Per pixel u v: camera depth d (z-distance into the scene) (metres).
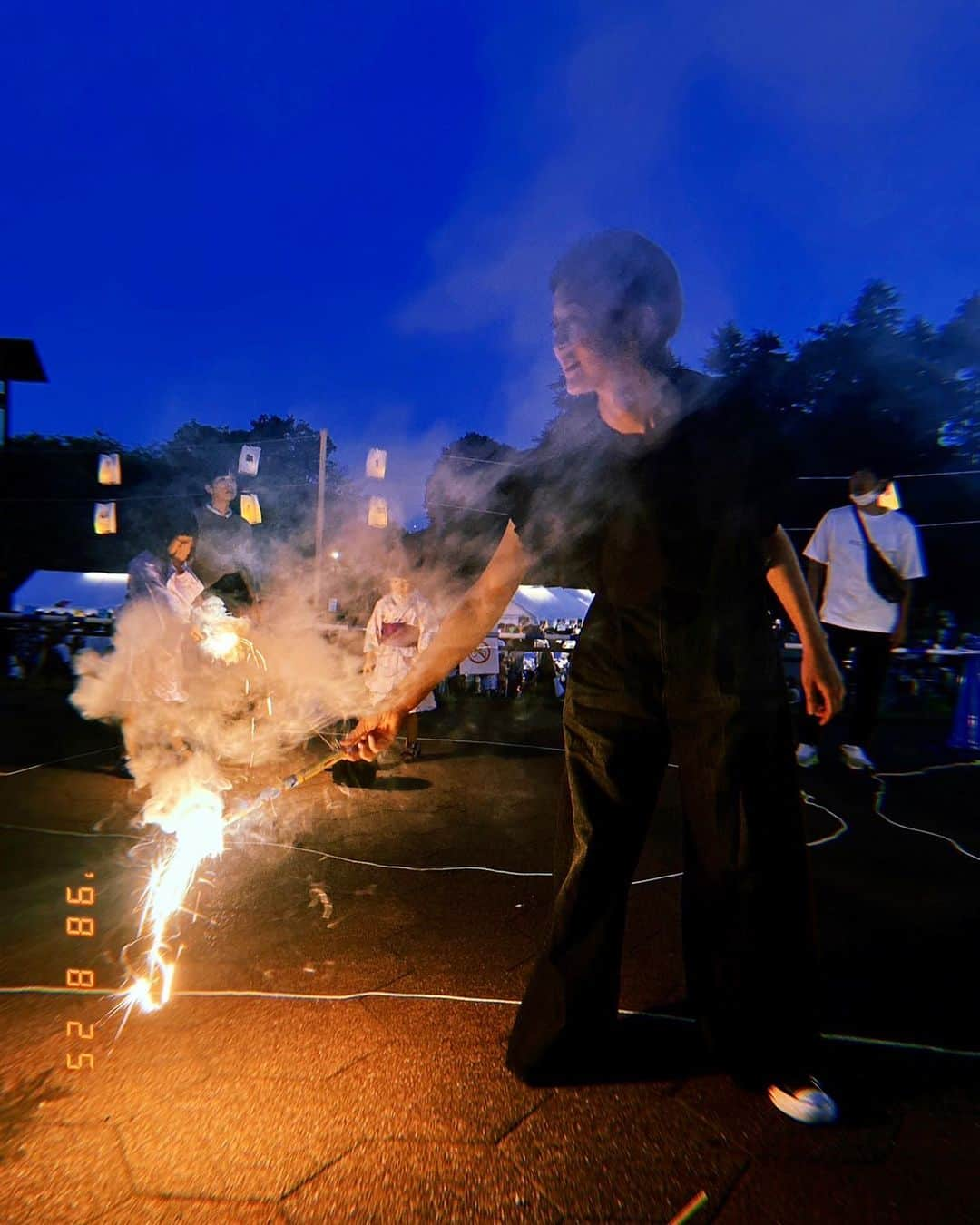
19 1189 1.81
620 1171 1.89
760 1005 2.11
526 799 5.44
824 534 6.31
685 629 2.08
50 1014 2.54
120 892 3.60
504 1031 2.47
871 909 3.50
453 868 3.96
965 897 3.65
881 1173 1.90
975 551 18.12
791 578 2.22
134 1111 2.07
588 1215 1.77
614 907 2.18
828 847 4.38
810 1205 1.80
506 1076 2.24
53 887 3.65
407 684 2.38
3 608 16.81
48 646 12.58
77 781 5.79
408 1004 2.61
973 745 7.45
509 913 3.40
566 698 2.25
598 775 2.17
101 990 2.69
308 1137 1.99
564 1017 2.16
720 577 2.07
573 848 2.21
